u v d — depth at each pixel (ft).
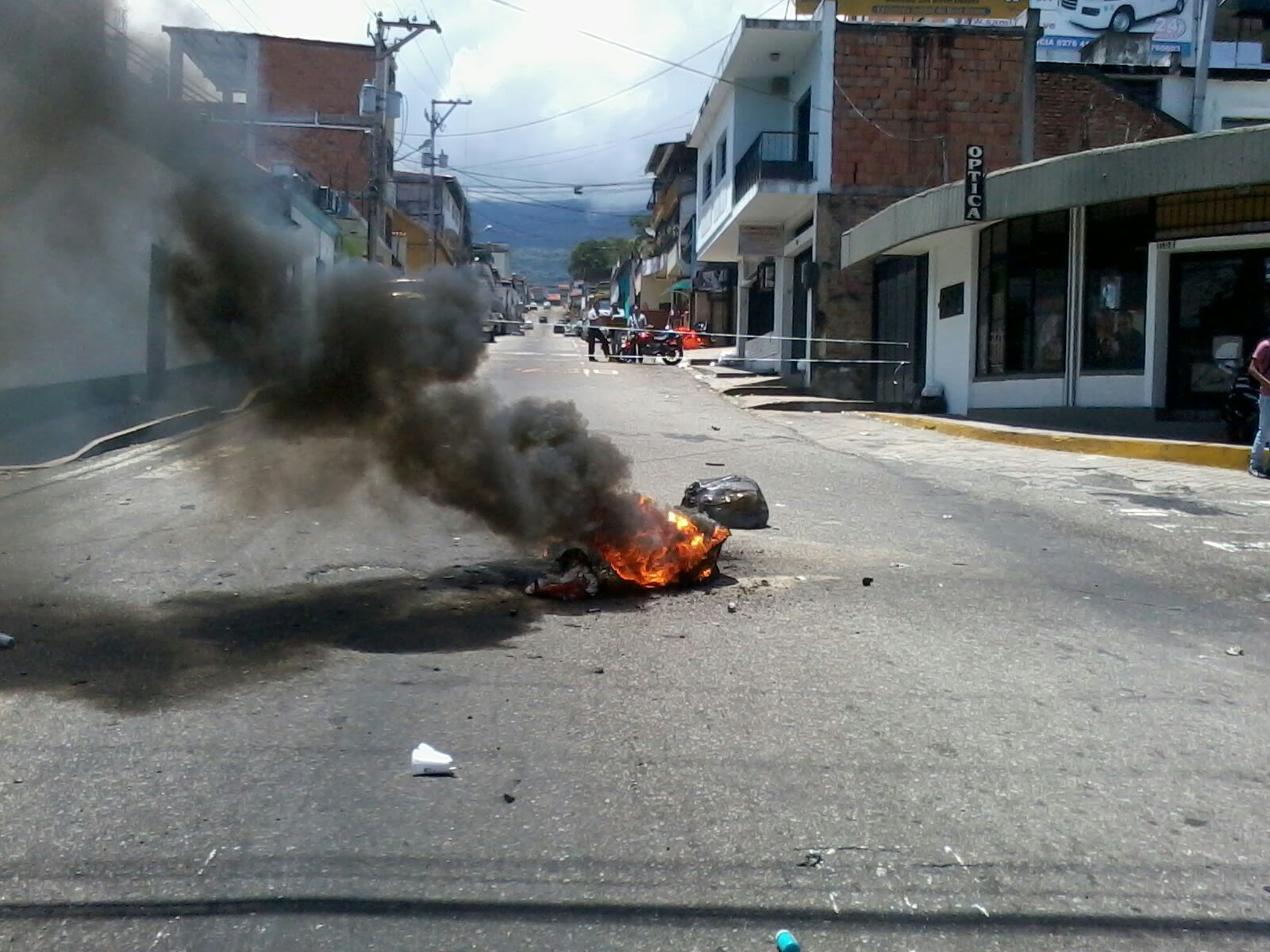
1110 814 13.32
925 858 12.09
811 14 82.07
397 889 11.18
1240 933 10.81
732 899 11.17
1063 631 21.52
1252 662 19.86
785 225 88.99
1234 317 50.93
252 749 14.46
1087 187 49.98
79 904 10.75
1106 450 47.55
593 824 12.64
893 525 31.91
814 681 17.90
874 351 77.36
